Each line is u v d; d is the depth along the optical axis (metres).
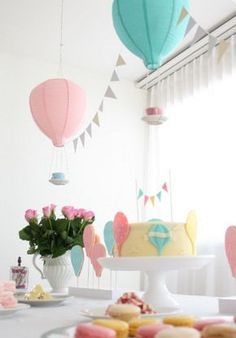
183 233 1.15
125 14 1.24
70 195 3.02
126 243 1.14
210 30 2.66
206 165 2.74
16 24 2.58
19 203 2.84
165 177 3.12
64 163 3.04
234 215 2.50
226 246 1.09
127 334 0.67
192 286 2.72
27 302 1.13
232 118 2.59
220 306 0.98
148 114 1.35
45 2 2.35
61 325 0.82
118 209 3.18
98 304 1.19
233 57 2.60
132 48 1.30
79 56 3.02
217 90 2.71
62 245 1.51
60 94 1.73
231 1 2.36
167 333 0.58
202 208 2.72
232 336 0.58
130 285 3.11
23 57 3.02
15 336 0.70
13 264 2.76
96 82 3.28
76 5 2.38
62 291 1.52
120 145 3.29
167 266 1.03
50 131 1.79
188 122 2.96
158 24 1.21
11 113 2.92
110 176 3.20
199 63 2.91
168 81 3.20
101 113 3.26
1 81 2.92
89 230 1.42
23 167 2.89
